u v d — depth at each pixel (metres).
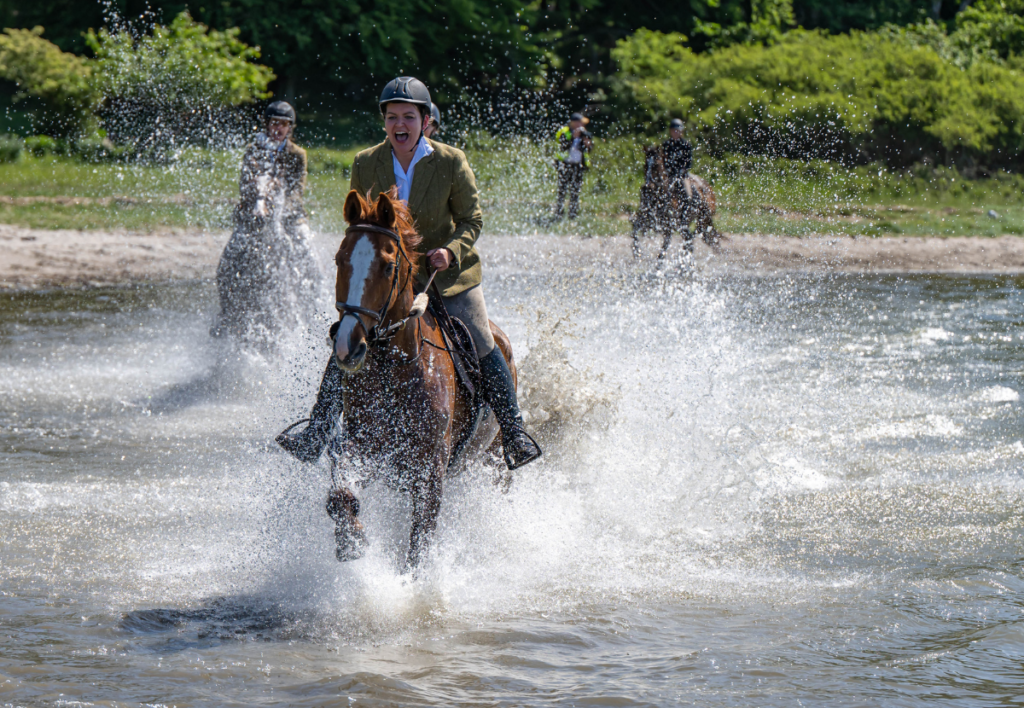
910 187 32.56
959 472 9.27
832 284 20.48
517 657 5.66
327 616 6.17
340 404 6.37
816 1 51.50
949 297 19.19
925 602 6.51
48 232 22.34
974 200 32.69
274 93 39.81
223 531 7.63
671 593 6.68
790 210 28.44
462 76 41.59
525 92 40.91
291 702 5.09
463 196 6.71
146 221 24.11
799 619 6.24
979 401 11.66
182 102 32.59
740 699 5.18
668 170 22.27
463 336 6.71
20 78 32.16
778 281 20.59
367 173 6.71
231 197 27.52
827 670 5.53
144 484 8.74
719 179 30.22
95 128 32.25
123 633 5.89
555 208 27.84
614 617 6.24
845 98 33.78
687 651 5.77
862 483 8.97
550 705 5.10
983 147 34.31
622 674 5.46
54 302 16.98
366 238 5.74
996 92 35.72
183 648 5.71
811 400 11.53
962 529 7.91
